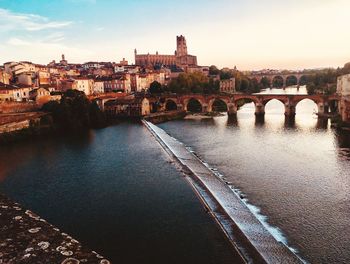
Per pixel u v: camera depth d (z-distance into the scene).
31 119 112.44
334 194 53.78
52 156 82.12
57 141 101.88
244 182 60.66
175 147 90.00
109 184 60.28
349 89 121.75
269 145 90.75
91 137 108.56
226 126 127.44
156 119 150.25
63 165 73.75
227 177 63.97
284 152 82.31
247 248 37.25
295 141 95.12
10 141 100.69
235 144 93.62
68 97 142.75
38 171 69.44
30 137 108.25
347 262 35.66
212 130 119.44
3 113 117.25
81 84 187.50
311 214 46.72
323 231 42.00
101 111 139.75
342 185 57.75
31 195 55.62
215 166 71.88
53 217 46.69
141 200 52.12
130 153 84.25
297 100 149.25
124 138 105.81
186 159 76.88
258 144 92.56
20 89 140.88
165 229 42.16
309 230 42.28
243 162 74.25
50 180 63.34
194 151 86.81
